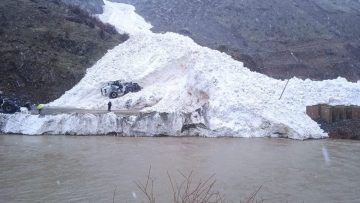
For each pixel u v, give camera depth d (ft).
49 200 40.09
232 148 68.64
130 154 62.85
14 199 40.47
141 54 121.70
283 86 99.76
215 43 241.14
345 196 42.24
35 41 134.41
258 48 253.24
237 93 87.61
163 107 93.20
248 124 82.43
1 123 85.61
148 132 81.76
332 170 53.62
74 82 123.13
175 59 111.24
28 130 83.97
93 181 47.09
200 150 66.49
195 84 91.40
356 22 314.35
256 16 296.51
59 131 83.66
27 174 50.47
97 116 83.87
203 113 83.66
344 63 235.61
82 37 147.95
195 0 316.40
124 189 43.86
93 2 281.33
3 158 59.77
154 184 45.70
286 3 321.73
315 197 41.81
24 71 120.98
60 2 187.62
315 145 73.05
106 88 107.24
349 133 82.07
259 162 57.72
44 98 116.06
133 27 255.91
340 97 102.68
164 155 62.13
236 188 44.52
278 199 40.93
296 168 54.39
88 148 68.03
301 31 281.54
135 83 107.96
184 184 45.57
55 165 55.36
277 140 78.13
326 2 345.10
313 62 231.30
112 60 123.85
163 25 274.98
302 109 92.48
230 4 308.19
